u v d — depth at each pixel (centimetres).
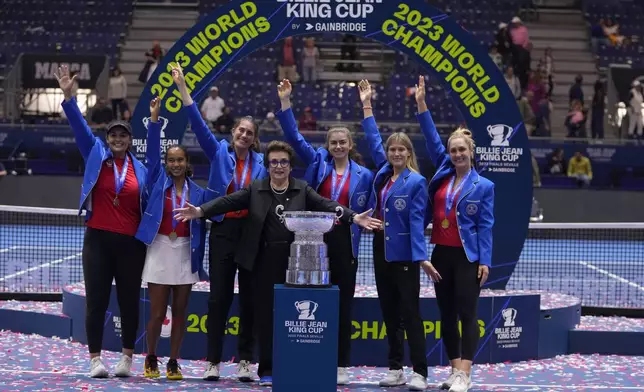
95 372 693
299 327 585
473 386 704
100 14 2783
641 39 2781
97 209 689
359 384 710
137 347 822
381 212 684
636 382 738
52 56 2311
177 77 712
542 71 2398
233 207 666
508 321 821
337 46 2583
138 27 2761
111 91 2252
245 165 710
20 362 772
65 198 2098
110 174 690
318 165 711
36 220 2108
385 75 2522
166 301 703
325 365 585
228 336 805
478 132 897
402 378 702
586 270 1570
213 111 2148
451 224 668
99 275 688
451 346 688
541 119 2298
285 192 667
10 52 2658
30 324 920
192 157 2086
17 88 2302
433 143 718
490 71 891
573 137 2288
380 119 2377
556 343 864
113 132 689
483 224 664
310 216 588
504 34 2372
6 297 1059
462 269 663
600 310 1033
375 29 891
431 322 806
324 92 2433
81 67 2309
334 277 686
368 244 1805
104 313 698
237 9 890
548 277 1473
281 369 584
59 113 2305
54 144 2138
